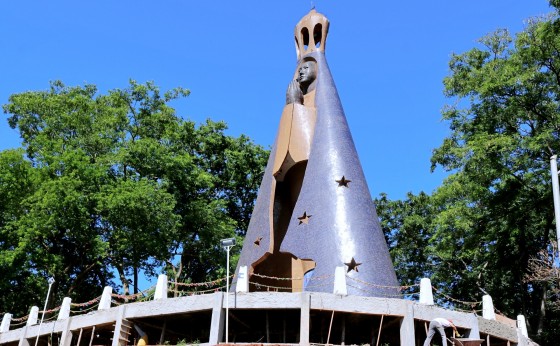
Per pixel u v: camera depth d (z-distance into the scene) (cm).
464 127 3894
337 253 2583
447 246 4081
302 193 2880
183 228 4597
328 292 2469
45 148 4044
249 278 2922
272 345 2102
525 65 3547
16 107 4619
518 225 3828
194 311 2286
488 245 4203
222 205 4788
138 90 4766
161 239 4084
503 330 2461
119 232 4009
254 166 5250
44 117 4547
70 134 4494
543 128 3525
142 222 3988
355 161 2936
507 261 4094
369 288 2478
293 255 2725
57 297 4159
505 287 4412
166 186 4428
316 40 3478
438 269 4850
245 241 3059
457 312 2334
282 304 2219
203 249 4672
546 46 3434
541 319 3881
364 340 2425
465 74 3822
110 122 4394
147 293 3538
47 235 3872
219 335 2194
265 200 3038
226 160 5203
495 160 3488
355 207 2734
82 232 3975
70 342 2583
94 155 4381
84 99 4466
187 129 5088
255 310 2345
